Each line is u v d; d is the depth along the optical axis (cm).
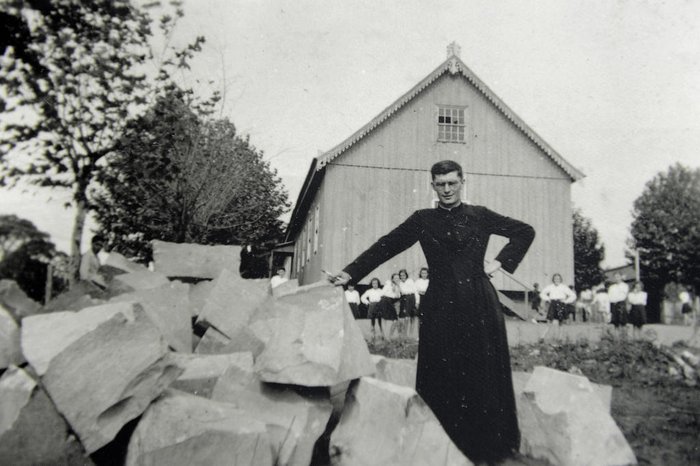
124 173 850
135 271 574
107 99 739
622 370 678
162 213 980
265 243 2106
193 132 904
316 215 1836
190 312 478
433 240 314
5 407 256
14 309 452
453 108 1716
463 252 309
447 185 314
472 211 318
